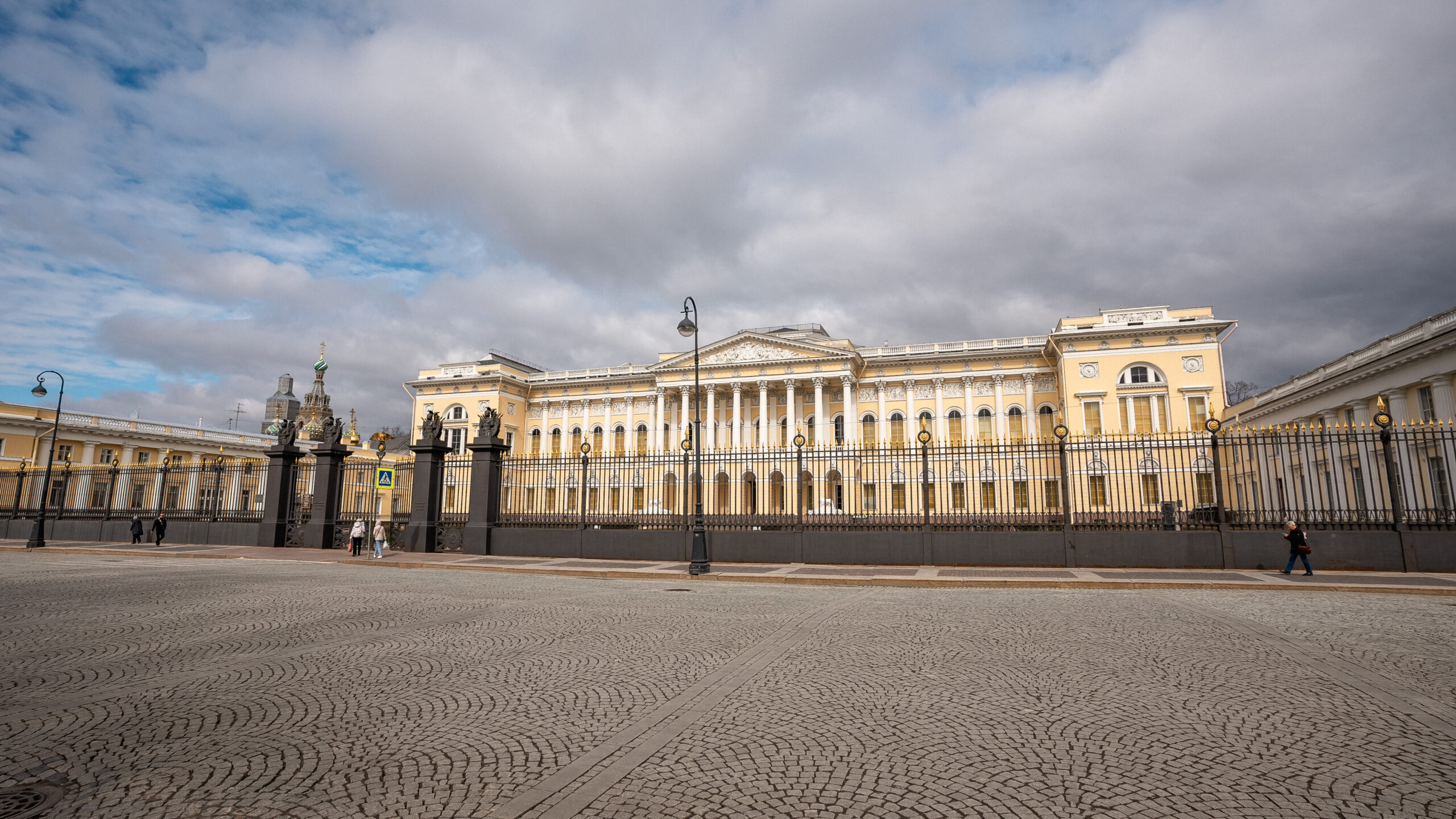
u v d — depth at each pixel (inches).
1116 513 775.1
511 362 3213.6
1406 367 1128.2
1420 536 665.0
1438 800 171.2
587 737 217.0
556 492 1063.0
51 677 286.5
